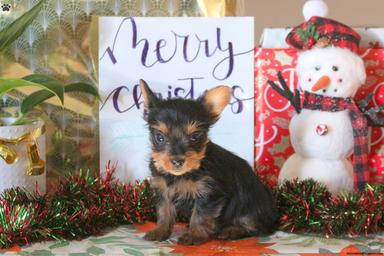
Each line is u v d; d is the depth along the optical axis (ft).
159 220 2.35
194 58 2.79
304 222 2.38
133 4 2.84
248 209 2.35
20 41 2.83
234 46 2.79
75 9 2.83
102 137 2.80
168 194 2.30
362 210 2.32
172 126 2.19
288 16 3.88
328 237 2.31
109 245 2.19
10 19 2.82
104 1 2.83
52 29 2.84
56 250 2.12
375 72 2.82
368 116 2.69
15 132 2.43
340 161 2.68
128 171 2.81
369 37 2.91
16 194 2.38
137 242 2.24
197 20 2.78
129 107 2.80
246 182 2.37
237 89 2.80
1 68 2.83
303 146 2.66
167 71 2.79
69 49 2.84
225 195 2.27
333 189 2.64
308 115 2.65
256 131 2.88
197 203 2.24
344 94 2.61
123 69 2.79
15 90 2.83
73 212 2.38
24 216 2.19
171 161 2.10
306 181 2.56
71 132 2.89
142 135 2.80
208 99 2.29
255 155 2.88
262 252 2.10
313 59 2.61
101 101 2.78
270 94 2.86
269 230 2.39
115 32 2.78
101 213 2.39
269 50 2.86
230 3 2.85
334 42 2.65
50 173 2.89
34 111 2.85
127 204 2.51
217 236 2.29
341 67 2.57
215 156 2.29
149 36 2.78
